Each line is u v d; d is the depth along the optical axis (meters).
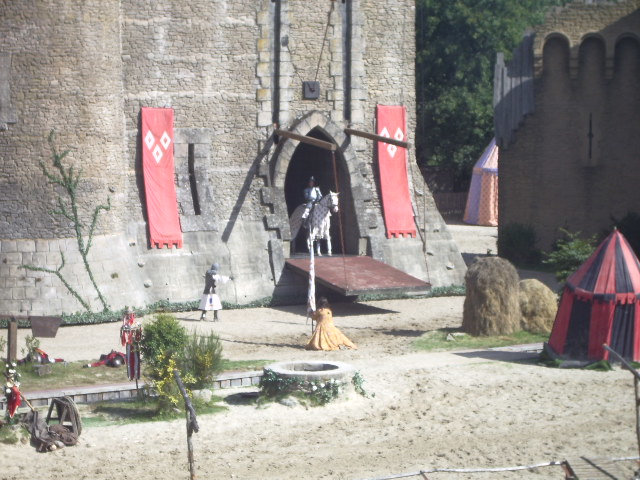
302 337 61.88
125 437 43.00
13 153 65.31
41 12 65.25
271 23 75.31
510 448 41.78
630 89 89.31
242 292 72.38
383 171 78.56
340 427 44.50
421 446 42.03
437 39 131.75
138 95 71.56
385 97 78.88
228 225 73.69
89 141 66.81
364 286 68.50
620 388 50.09
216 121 73.88
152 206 71.19
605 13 89.00
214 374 49.59
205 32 73.25
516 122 91.25
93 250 66.88
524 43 91.19
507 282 61.06
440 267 78.75
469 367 54.00
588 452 41.25
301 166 86.44
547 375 52.53
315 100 76.75
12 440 41.50
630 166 89.62
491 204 123.31
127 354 48.81
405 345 59.31
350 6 77.25
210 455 40.97
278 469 39.28
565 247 64.00
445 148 131.38
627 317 53.91
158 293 69.94
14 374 43.34
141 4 71.44
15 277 64.94
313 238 75.06
